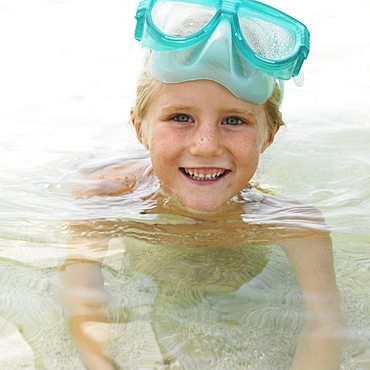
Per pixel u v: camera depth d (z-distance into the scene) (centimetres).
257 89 63
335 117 105
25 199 71
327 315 51
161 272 56
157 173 67
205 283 55
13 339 47
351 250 61
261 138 67
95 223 65
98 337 48
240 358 46
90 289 53
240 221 67
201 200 65
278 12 64
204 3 64
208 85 61
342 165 87
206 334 48
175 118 64
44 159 85
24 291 53
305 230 65
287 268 58
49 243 60
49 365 45
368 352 47
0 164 82
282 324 50
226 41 60
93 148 90
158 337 48
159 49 62
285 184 80
